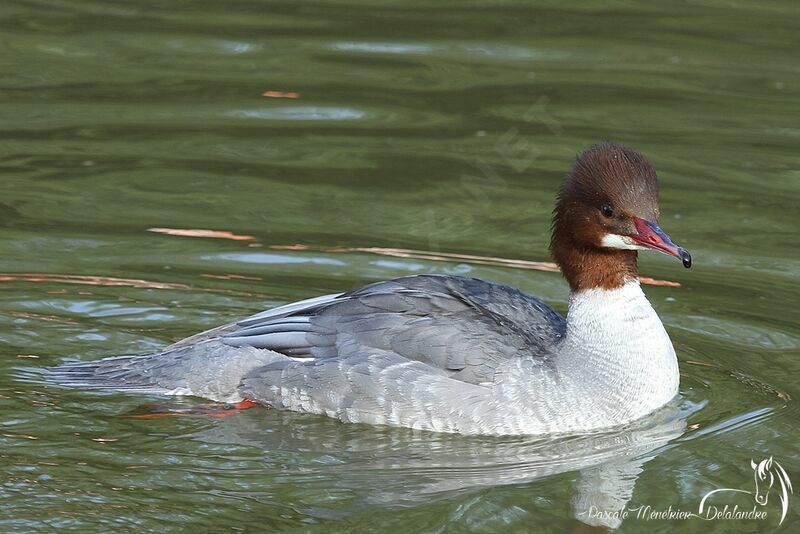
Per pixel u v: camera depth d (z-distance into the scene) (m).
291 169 16.55
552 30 21.31
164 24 21.38
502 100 18.64
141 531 9.18
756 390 11.89
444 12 22.09
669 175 16.45
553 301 13.54
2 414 10.94
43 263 13.91
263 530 9.27
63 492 9.66
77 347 12.27
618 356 11.34
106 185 15.96
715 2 22.52
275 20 21.64
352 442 10.90
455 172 16.56
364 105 18.42
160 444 10.63
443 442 10.95
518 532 9.46
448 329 11.26
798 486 10.21
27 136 17.19
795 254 14.64
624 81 19.30
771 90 18.98
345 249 14.57
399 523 9.46
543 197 15.92
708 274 14.27
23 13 21.67
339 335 11.47
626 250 11.47
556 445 10.93
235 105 18.34
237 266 14.09
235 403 11.54
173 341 12.45
